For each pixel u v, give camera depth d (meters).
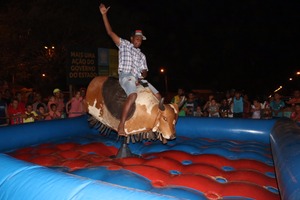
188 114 10.16
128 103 4.41
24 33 23.33
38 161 4.77
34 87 26.09
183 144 5.80
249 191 3.42
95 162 4.60
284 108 9.10
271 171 4.39
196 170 4.19
